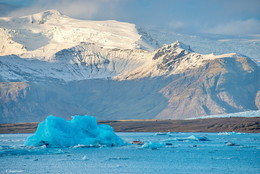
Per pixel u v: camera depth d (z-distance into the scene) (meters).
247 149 152.50
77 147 152.75
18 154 133.38
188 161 118.00
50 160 120.06
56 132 152.75
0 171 101.06
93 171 100.56
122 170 102.25
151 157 127.31
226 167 106.94
